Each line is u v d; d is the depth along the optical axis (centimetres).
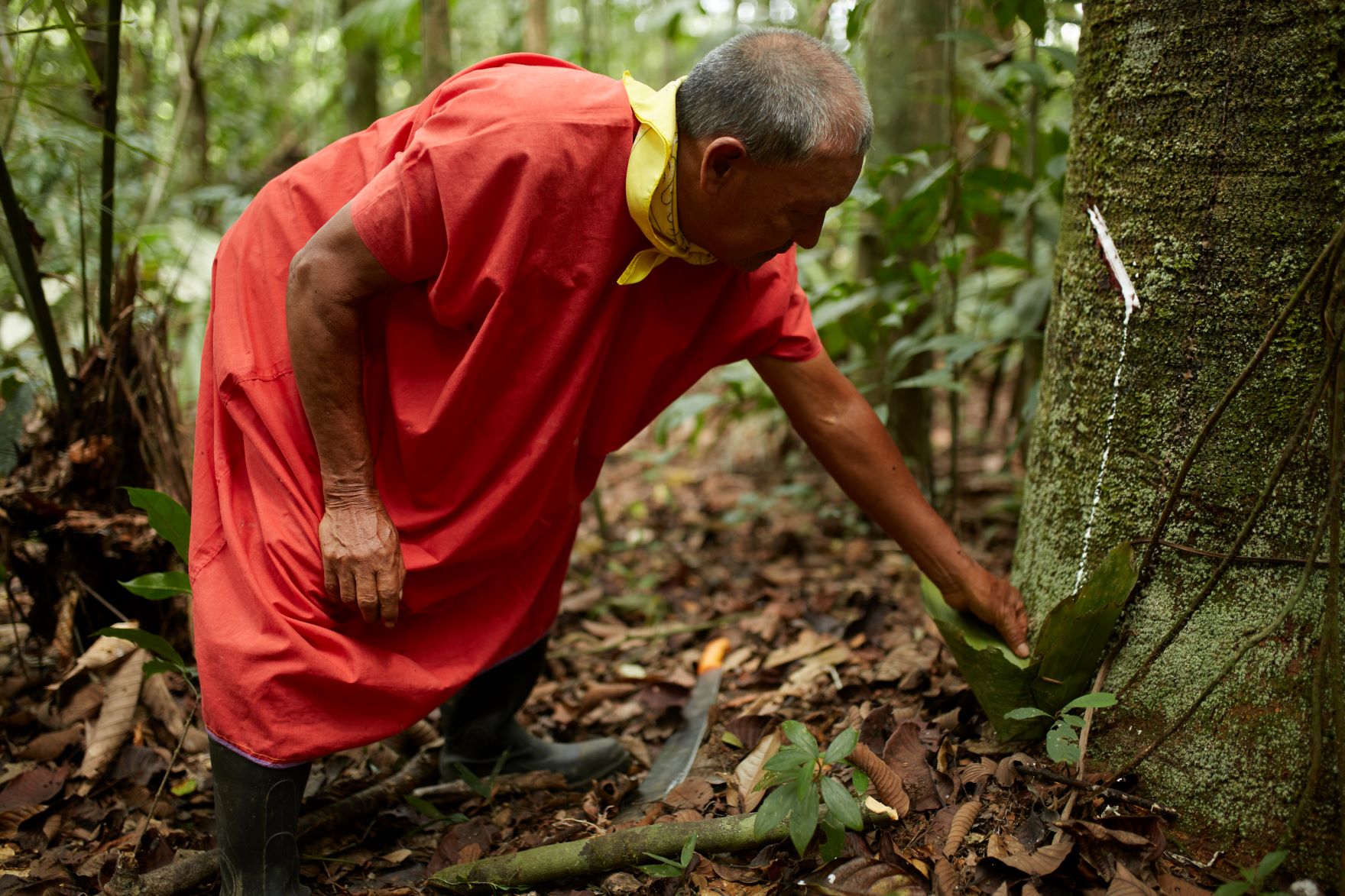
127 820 195
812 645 251
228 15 512
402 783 201
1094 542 172
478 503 163
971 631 183
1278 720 150
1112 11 165
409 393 158
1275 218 151
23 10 208
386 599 156
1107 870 147
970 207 278
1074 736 158
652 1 482
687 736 220
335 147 169
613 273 155
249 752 152
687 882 160
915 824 165
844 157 140
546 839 181
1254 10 149
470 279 149
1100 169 170
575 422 163
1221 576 154
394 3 402
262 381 160
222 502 161
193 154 460
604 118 147
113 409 241
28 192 308
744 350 174
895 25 332
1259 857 149
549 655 278
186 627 245
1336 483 137
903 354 290
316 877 178
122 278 258
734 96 138
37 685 233
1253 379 154
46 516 228
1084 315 175
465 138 144
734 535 374
